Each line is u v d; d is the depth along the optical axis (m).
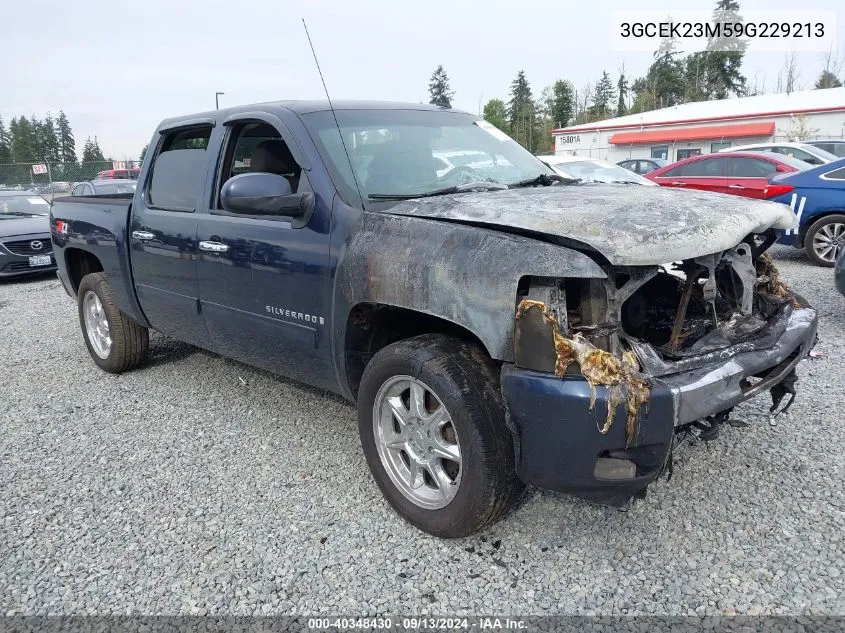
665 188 3.35
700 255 2.45
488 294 2.48
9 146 74.94
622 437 2.31
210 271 3.91
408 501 2.95
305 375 3.56
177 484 3.50
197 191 4.09
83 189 15.73
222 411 4.47
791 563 2.62
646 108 60.03
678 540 2.81
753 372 2.65
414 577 2.66
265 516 3.15
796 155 12.41
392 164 3.46
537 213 2.59
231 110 4.02
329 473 3.54
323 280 3.19
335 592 2.59
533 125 64.31
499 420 2.57
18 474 3.68
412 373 2.76
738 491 3.14
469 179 3.58
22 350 6.37
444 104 4.46
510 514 3.05
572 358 2.33
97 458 3.85
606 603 2.46
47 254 10.97
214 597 2.59
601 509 3.05
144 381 5.16
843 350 5.16
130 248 4.67
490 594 2.54
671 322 3.09
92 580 2.73
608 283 2.42
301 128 3.44
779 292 3.19
